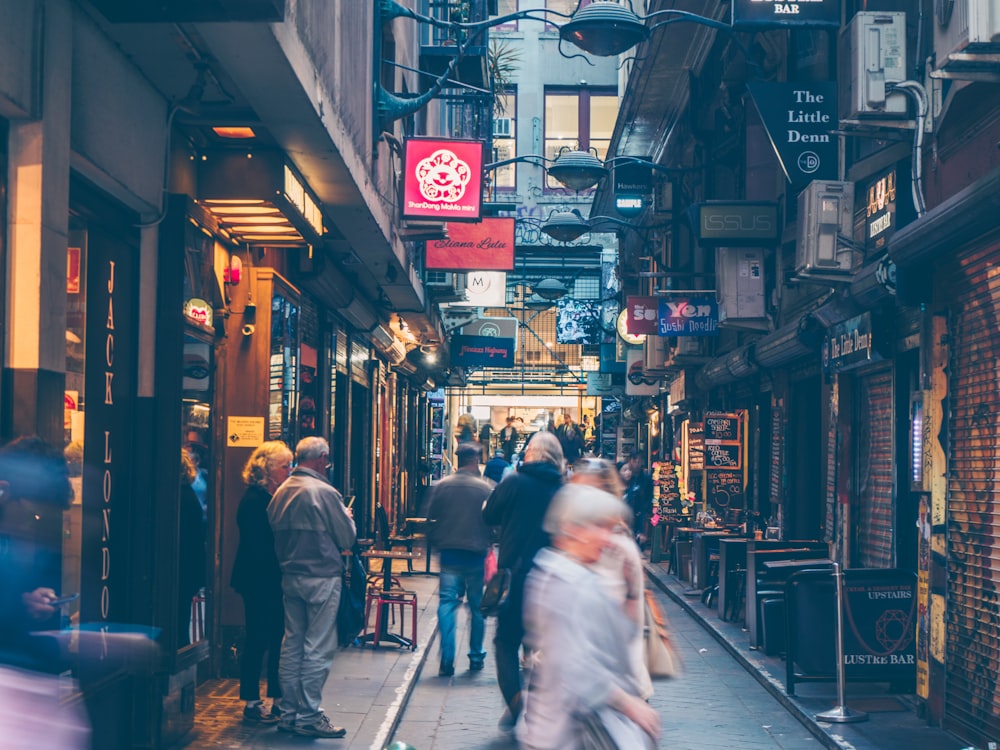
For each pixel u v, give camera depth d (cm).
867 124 1025
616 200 2906
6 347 571
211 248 998
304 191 1019
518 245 4891
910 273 1002
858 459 1327
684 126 2589
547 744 441
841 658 977
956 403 938
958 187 934
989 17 759
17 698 366
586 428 4981
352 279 1770
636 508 2441
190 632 910
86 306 732
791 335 1518
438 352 3212
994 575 855
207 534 1071
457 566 1178
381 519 1995
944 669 934
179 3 635
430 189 1430
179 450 851
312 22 818
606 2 1323
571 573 450
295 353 1304
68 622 678
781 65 1656
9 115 571
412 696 1066
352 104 1067
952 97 941
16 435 564
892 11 1101
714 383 2278
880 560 1242
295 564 880
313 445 902
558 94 4922
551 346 5159
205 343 997
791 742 920
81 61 657
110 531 788
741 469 2009
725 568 1539
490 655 1312
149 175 797
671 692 1113
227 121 872
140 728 811
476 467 1205
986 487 876
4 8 538
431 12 2195
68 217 656
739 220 1662
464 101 2328
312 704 877
